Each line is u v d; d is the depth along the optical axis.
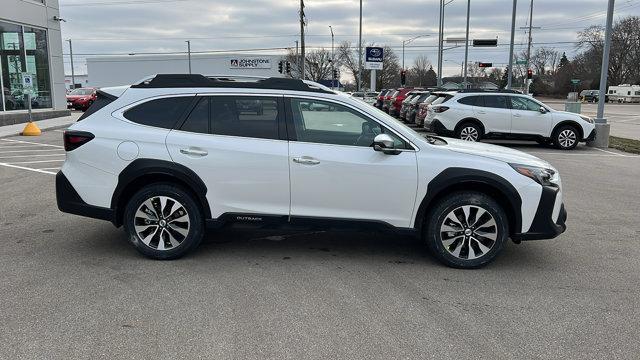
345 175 5.05
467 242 5.15
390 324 3.95
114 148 5.12
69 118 23.72
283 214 5.15
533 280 4.91
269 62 67.94
